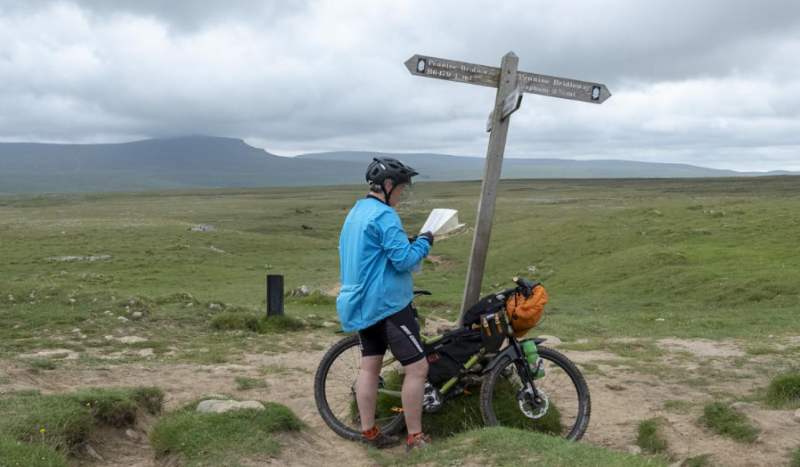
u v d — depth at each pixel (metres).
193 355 10.22
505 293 5.26
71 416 4.64
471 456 4.23
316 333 13.61
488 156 6.26
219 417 4.69
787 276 25.17
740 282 25.39
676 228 39.69
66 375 7.55
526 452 4.12
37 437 4.28
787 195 110.69
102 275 37.75
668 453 5.02
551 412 5.40
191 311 14.23
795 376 6.67
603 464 3.82
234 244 59.56
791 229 34.81
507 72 6.14
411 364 4.86
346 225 4.86
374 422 5.19
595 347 11.65
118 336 11.57
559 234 44.81
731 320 17.23
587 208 90.75
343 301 4.75
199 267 45.41
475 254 6.22
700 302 24.36
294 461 4.38
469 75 6.20
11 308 12.77
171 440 4.50
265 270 45.66
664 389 7.81
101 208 122.38
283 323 13.91
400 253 4.60
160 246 54.78
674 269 29.69
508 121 6.22
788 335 13.37
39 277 35.38
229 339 12.23
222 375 8.44
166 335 12.11
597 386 7.95
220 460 4.16
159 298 15.66
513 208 95.19
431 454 4.43
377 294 4.66
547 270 37.00
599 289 29.91
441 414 5.30
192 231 65.94
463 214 86.62
